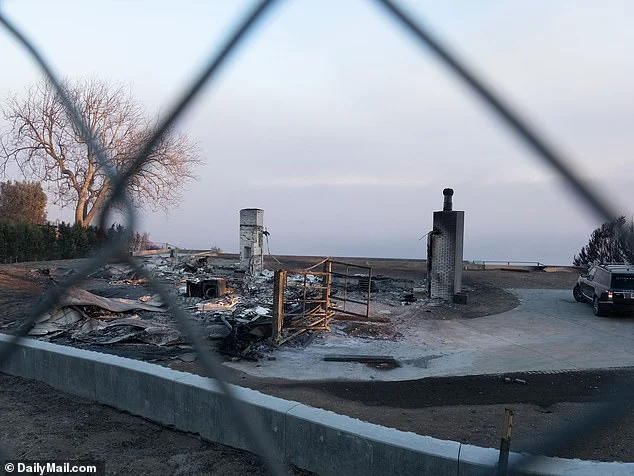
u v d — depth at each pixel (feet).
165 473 15.58
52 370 22.81
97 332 35.76
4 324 37.45
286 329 35.83
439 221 55.47
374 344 35.99
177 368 28.58
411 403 24.63
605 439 18.25
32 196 141.28
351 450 14.65
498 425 21.31
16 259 91.35
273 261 97.66
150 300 46.57
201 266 75.87
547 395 26.09
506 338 39.29
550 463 12.44
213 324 37.32
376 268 90.53
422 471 13.50
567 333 41.37
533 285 70.23
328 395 25.58
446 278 55.16
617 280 47.75
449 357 33.45
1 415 19.76
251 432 16.47
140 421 19.40
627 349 36.29
